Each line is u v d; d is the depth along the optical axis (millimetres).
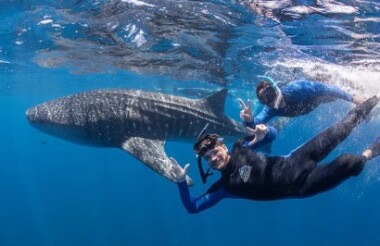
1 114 50438
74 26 11031
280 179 5238
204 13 9164
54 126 9156
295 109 8312
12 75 21031
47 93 28891
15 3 9000
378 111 6703
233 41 11664
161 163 7566
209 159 5336
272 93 7688
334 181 5145
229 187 5438
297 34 10344
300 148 5461
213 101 9836
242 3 8172
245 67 15633
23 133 94250
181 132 9312
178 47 13156
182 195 5473
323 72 14562
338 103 10742
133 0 8648
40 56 15680
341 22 9000
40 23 10750
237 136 10281
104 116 8758
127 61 16203
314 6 8023
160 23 10328
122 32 11586
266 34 10531
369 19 8633
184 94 24516
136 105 8906
